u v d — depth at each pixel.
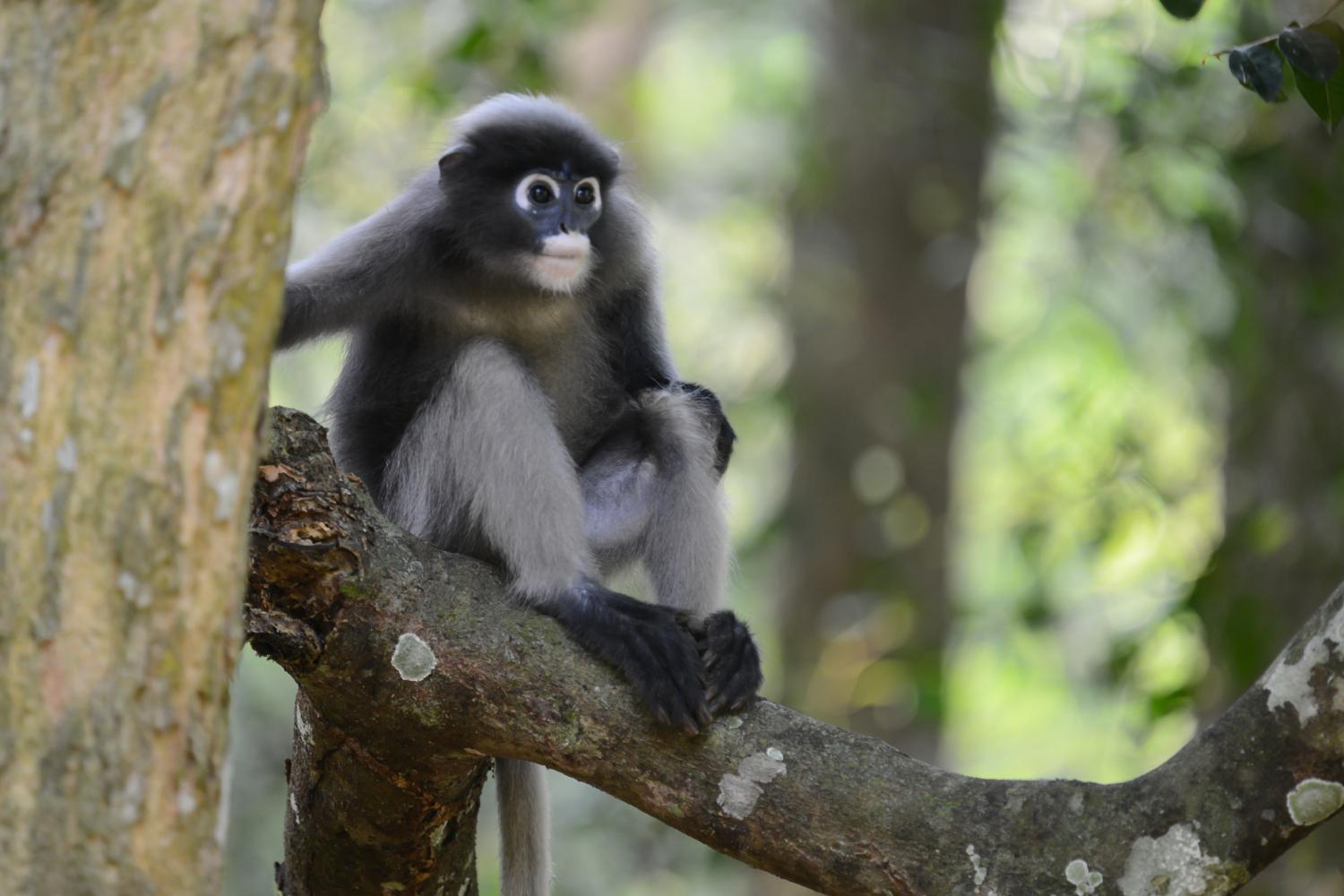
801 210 23.11
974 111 21.45
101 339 4.48
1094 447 17.77
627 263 10.56
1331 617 6.31
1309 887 14.02
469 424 8.67
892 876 6.57
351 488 7.21
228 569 4.71
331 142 19.25
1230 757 6.38
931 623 22.30
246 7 4.58
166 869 4.61
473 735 7.08
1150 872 6.34
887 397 22.67
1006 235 25.48
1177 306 18.31
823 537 22.81
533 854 9.18
